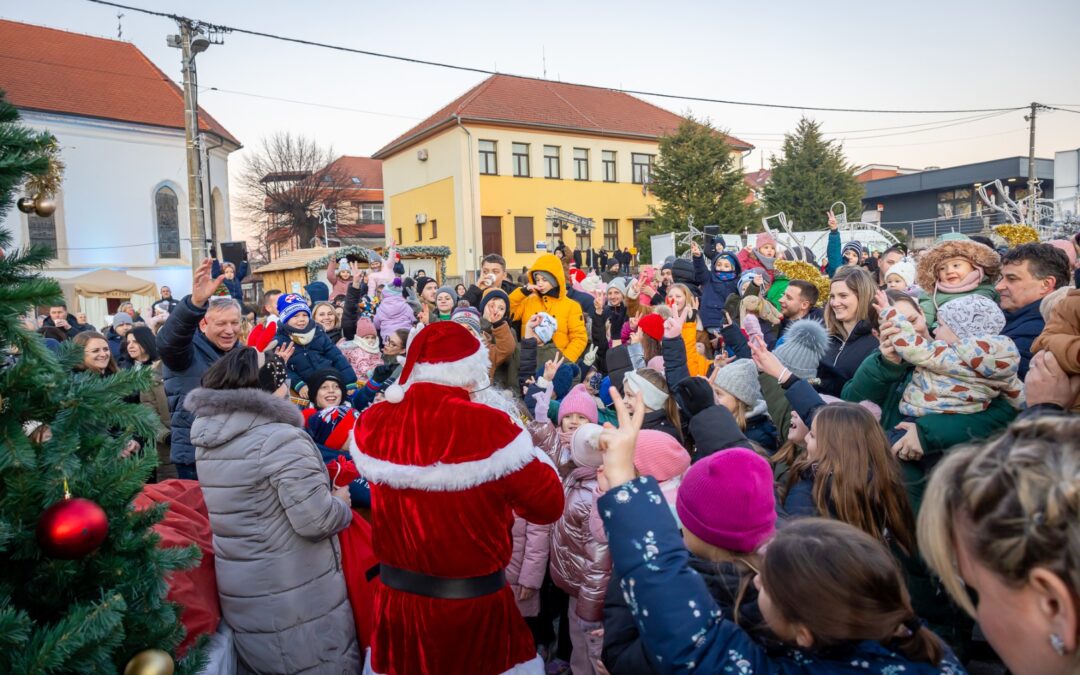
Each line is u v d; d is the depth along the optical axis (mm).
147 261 31516
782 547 1297
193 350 3654
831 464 2221
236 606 2602
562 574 2795
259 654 2596
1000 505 899
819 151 34781
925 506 1058
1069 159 25891
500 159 31844
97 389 1758
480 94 32844
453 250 31984
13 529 1558
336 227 50156
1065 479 851
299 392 4477
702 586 1403
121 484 1756
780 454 2785
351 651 2740
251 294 27766
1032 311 3094
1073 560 824
